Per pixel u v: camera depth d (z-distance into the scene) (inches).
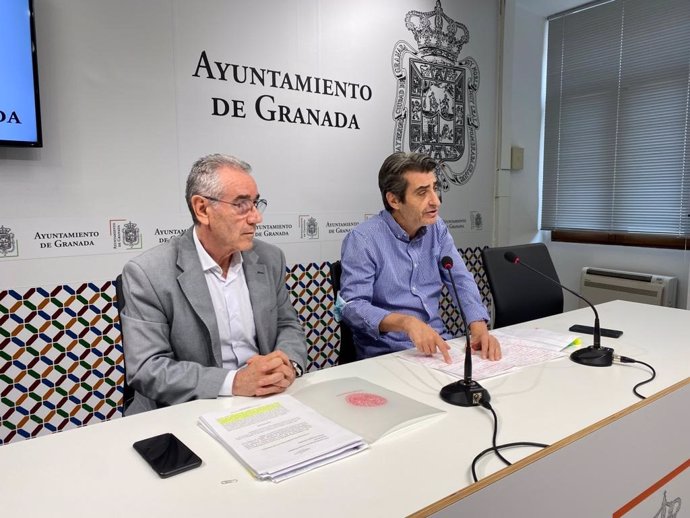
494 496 29.1
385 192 69.8
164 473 30.9
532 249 87.6
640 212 126.0
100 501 28.3
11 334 71.4
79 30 72.6
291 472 31.0
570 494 34.4
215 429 36.6
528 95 142.5
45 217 72.2
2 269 69.7
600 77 132.5
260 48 90.5
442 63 120.1
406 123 114.3
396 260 70.8
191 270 51.6
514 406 41.8
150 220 81.1
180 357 52.2
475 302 70.7
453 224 127.6
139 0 77.4
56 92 71.6
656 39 120.5
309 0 96.1
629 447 39.5
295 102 96.0
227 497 28.6
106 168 76.5
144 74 78.7
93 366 78.2
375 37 106.9
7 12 64.6
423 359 55.6
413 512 26.9
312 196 100.1
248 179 51.3
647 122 123.3
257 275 56.9
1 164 68.4
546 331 67.2
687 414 46.8
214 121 86.3
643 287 122.3
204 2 83.5
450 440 35.6
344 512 27.0
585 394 44.3
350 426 37.3
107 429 38.0
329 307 104.4
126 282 50.4
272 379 43.9
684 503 47.8
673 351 57.4
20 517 26.8
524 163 143.6
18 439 73.3
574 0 131.9
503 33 131.0
